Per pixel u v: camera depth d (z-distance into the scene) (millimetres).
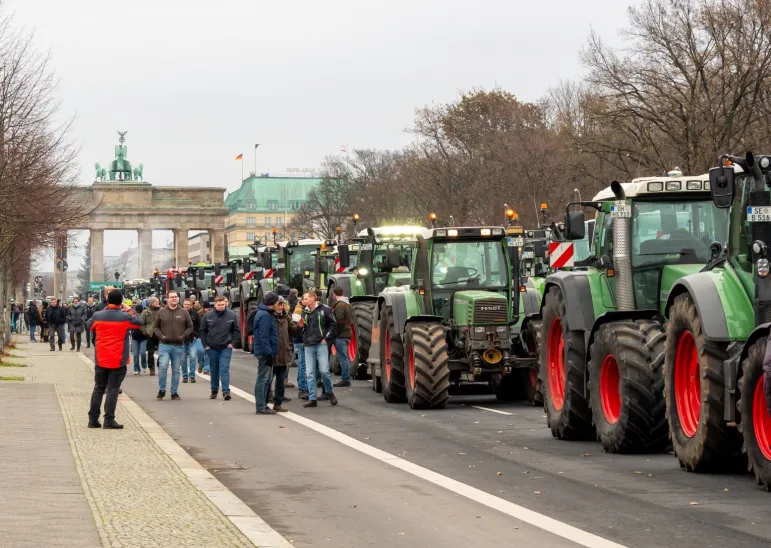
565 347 16922
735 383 12539
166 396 26859
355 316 30516
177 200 164375
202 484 12742
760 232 12547
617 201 16109
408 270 30797
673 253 16094
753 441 12117
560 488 12609
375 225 81312
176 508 11094
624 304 16156
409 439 17562
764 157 12562
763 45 44844
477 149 67875
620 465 14297
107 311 18922
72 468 13914
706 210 16234
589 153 51469
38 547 9086
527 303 23406
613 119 47750
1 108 34812
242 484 13219
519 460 14969
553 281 17328
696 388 13539
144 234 163500
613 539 9789
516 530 10297
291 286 44750
